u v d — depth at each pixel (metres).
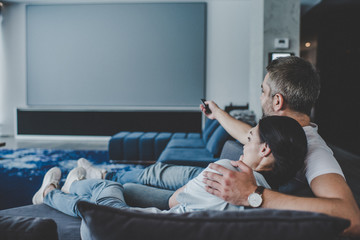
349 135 5.67
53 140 6.35
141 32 6.44
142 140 4.14
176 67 6.45
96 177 2.22
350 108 5.66
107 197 1.29
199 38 6.38
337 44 6.02
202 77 6.43
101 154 4.80
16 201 2.57
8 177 3.33
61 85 6.61
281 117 0.92
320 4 5.64
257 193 0.83
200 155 3.09
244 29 6.41
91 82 6.57
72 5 6.48
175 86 6.48
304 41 6.84
